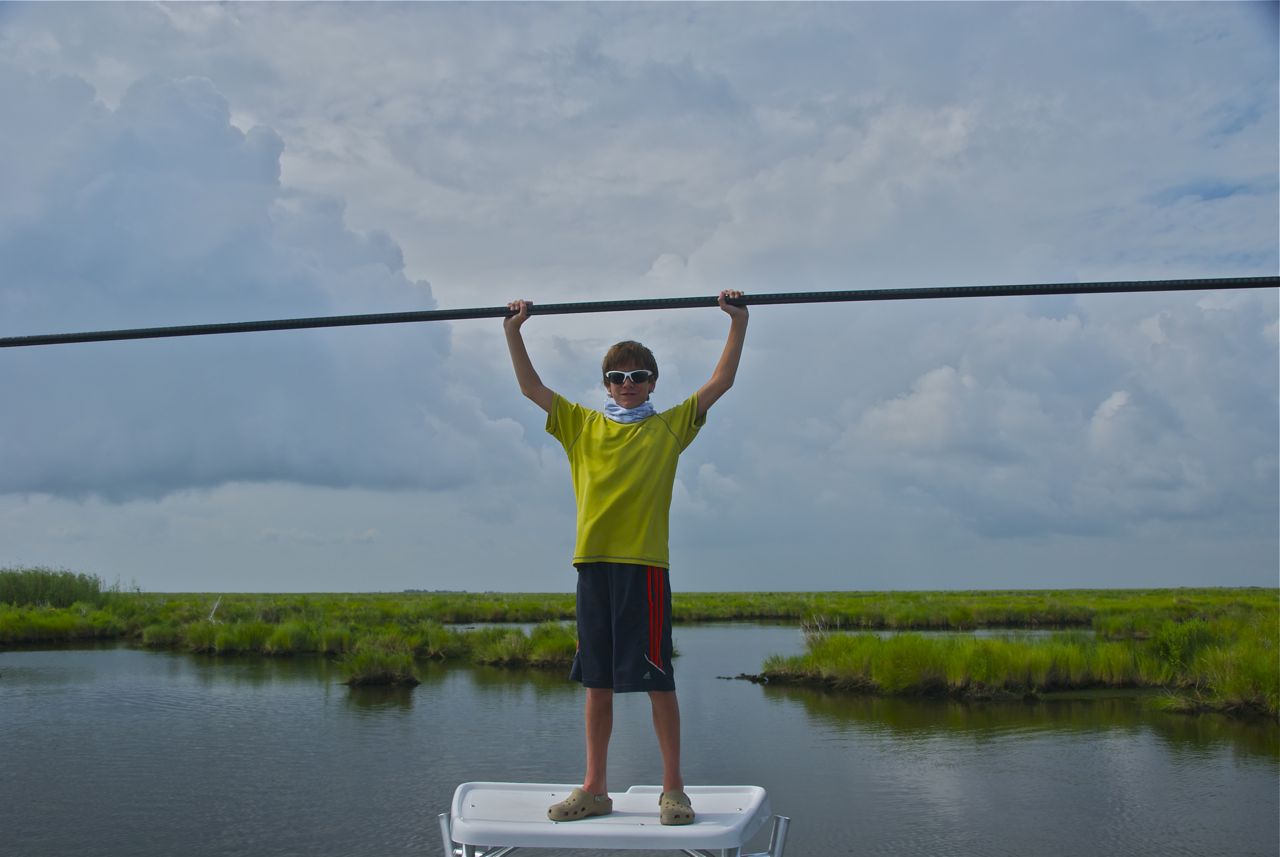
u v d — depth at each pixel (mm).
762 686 19734
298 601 64188
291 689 19094
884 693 18484
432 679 20828
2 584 42969
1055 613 43906
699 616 48438
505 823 3236
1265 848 8797
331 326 4184
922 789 10891
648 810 3504
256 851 8734
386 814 9898
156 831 9336
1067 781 11273
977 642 20047
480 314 3967
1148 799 10438
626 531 3520
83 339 4461
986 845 8844
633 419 3695
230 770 11859
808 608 51156
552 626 26688
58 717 15719
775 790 10875
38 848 8852
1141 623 32219
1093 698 17781
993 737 13984
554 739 13828
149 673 21859
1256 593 87438
